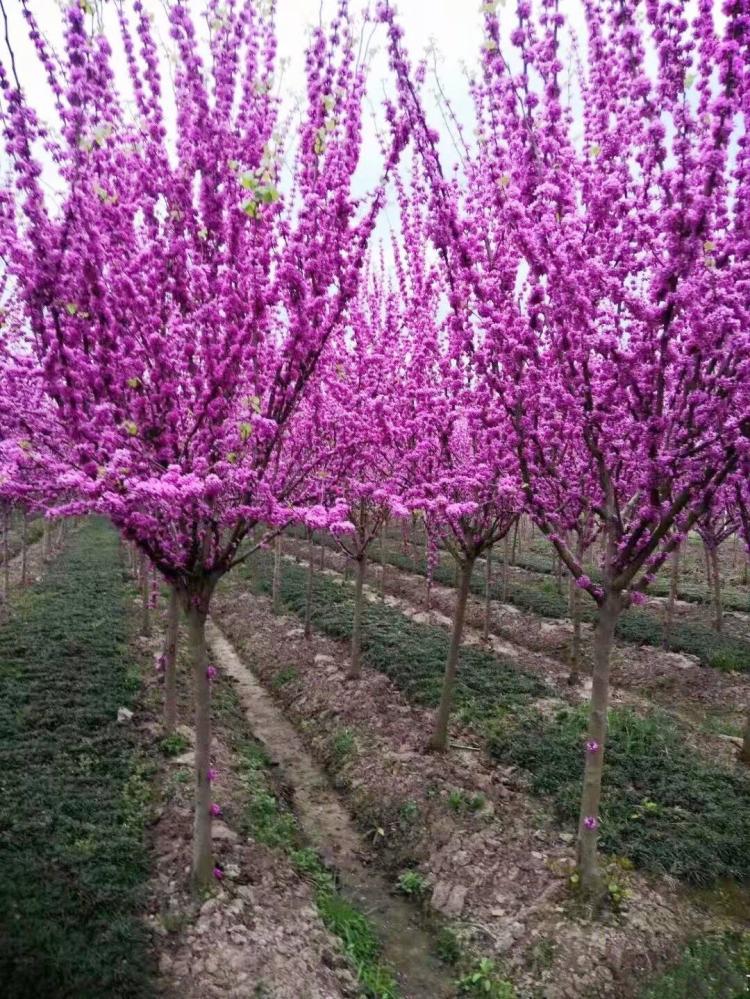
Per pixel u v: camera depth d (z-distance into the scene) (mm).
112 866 4965
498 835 6078
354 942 4969
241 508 4234
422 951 5117
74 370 3922
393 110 4492
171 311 4457
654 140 4203
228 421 4262
